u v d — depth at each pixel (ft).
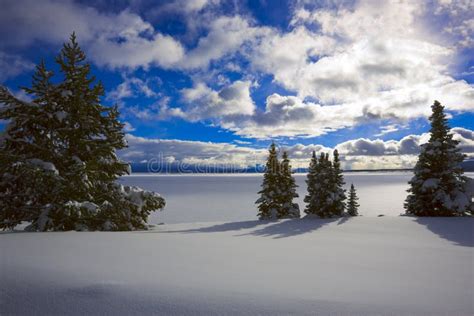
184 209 232.53
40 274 12.33
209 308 9.46
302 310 9.39
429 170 69.31
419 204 69.36
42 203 39.96
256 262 16.74
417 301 10.47
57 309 9.46
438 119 71.31
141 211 47.44
